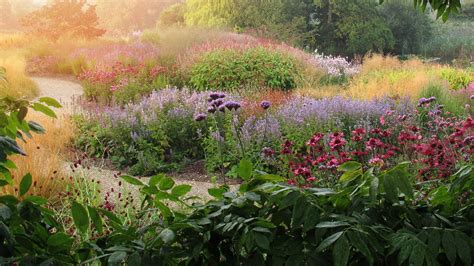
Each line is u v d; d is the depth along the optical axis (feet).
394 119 25.31
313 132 24.47
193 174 23.40
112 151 25.66
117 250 6.45
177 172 23.73
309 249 6.57
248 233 6.34
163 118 27.61
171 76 44.55
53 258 6.57
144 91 39.27
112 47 60.03
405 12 97.04
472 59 85.35
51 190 16.44
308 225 6.39
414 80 40.55
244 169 7.04
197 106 27.91
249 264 6.61
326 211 6.82
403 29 97.66
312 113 25.89
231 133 24.79
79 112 32.40
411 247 6.26
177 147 26.45
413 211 7.04
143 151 24.97
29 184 6.95
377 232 6.36
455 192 7.45
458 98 36.24
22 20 82.99
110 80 41.04
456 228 6.91
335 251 6.08
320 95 38.99
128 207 14.20
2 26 187.42
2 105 7.17
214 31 65.31
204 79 42.60
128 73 42.37
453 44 100.58
